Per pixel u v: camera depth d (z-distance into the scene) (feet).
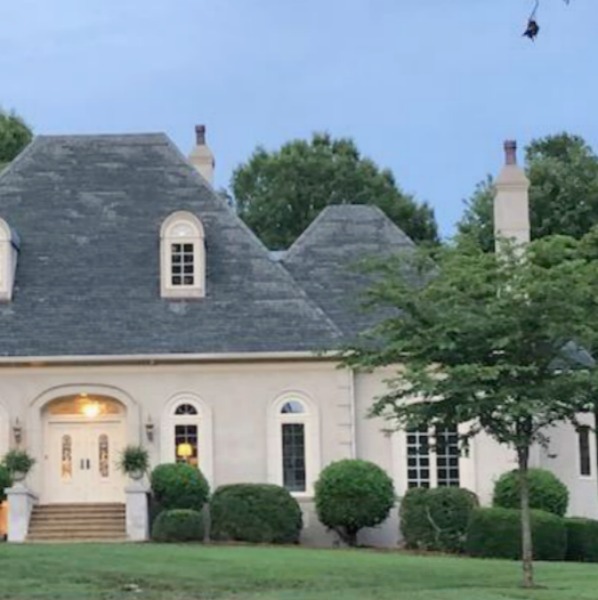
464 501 127.34
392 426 135.13
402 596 79.41
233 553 107.45
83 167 148.87
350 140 262.47
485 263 86.33
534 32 47.24
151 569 93.15
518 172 144.46
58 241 142.82
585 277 83.92
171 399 135.03
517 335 83.71
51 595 78.95
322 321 137.49
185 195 147.02
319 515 129.08
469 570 100.01
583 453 140.46
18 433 133.28
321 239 151.02
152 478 129.39
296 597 78.89
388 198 250.98
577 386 83.97
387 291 86.74
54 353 133.90
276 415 135.13
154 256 141.79
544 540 120.16
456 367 82.89
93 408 137.69
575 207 214.07
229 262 141.90
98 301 138.41
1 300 138.00
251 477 134.21
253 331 136.36
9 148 241.55
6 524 129.90
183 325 136.67
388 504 128.98
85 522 130.82
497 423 86.48
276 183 251.80
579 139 236.22
